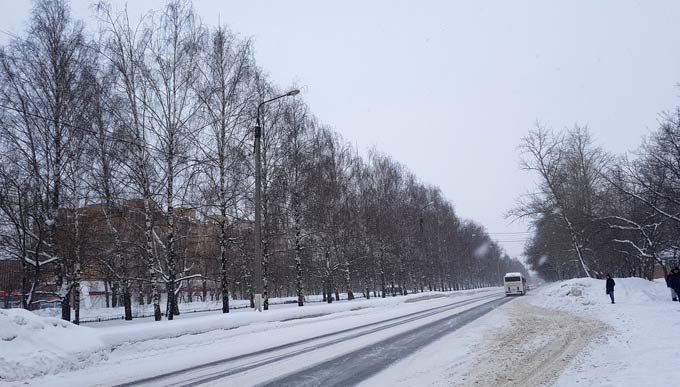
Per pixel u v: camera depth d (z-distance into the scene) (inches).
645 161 1172.5
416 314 977.5
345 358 424.8
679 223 1206.3
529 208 1796.3
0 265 1130.7
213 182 940.0
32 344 402.6
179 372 380.8
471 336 559.5
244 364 408.8
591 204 1640.0
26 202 810.8
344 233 1647.4
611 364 341.7
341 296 2539.4
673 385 256.1
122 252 939.3
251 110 984.3
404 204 2164.1
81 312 1456.7
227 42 965.8
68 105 811.4
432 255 2792.8
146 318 1197.1
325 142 1440.7
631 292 1111.0
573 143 1723.7
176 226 942.4
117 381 352.2
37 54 802.2
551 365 360.5
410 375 339.9
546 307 1082.1
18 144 790.5
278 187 1182.9
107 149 820.0
